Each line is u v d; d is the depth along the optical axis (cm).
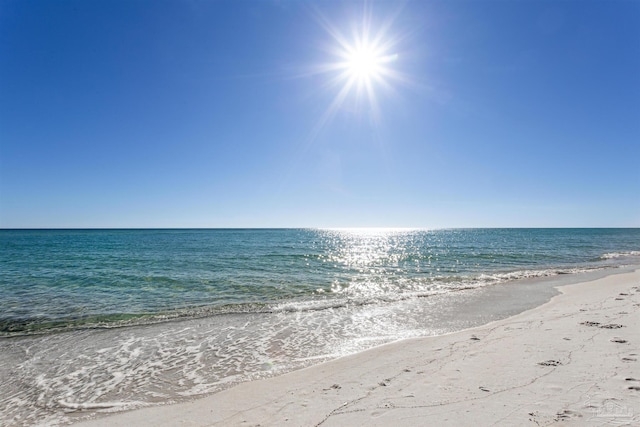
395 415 486
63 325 1145
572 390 521
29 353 886
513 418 452
